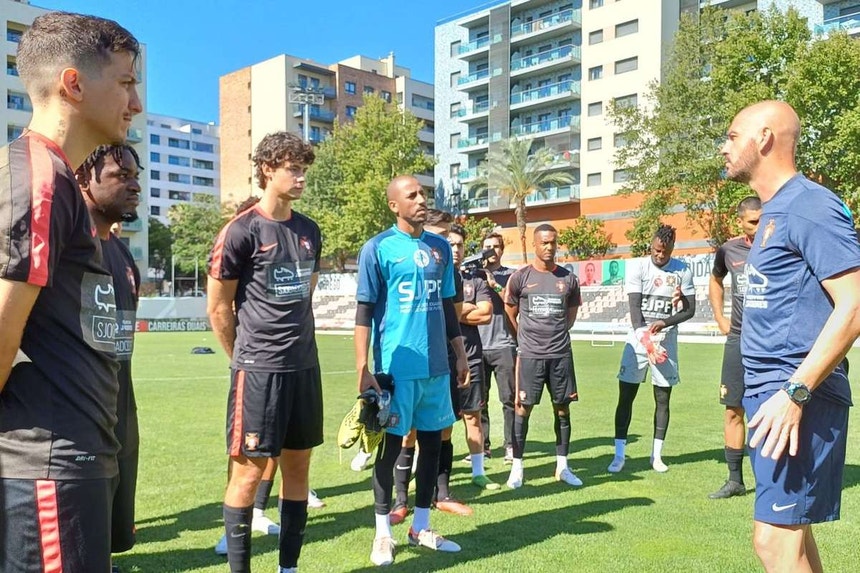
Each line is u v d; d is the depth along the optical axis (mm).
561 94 50469
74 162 1741
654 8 45688
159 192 104062
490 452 6855
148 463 6109
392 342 3967
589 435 7578
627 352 5926
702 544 3986
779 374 2445
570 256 45625
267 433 3229
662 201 33656
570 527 4336
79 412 1686
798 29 27672
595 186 49562
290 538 3377
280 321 3314
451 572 3582
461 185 59188
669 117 32656
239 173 73438
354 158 44125
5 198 1532
